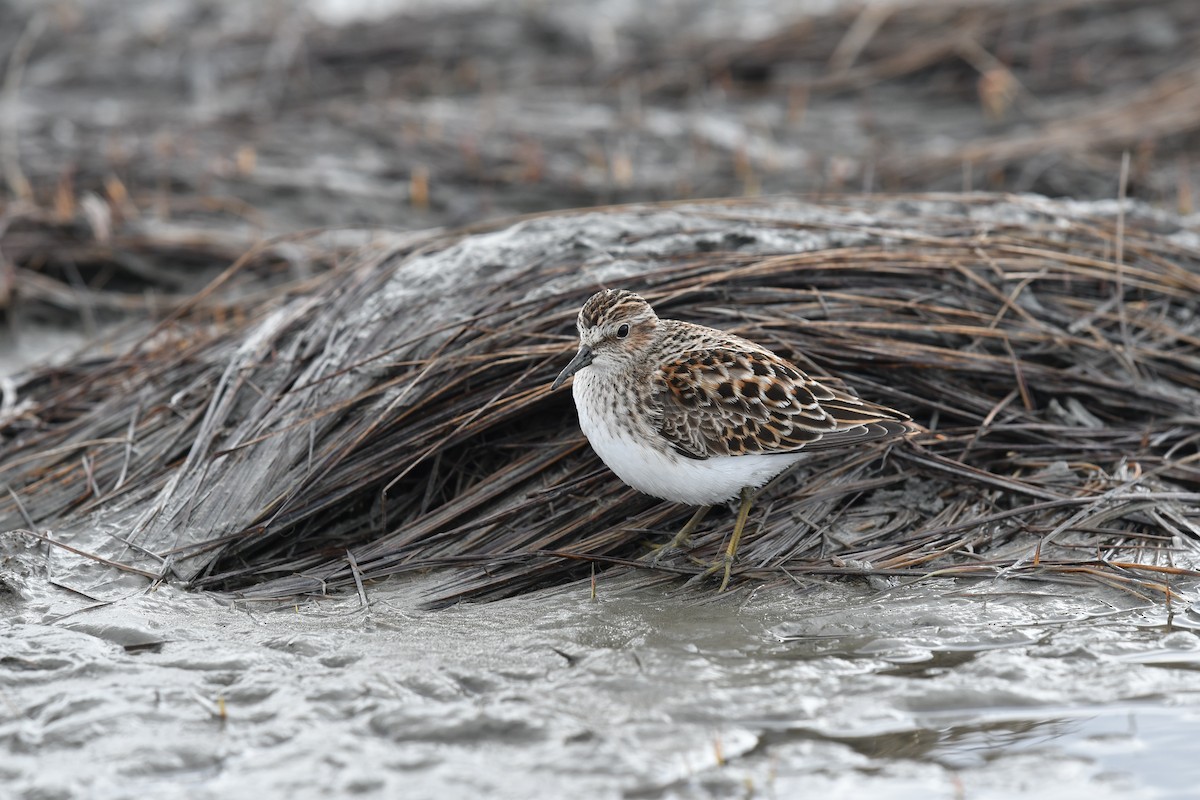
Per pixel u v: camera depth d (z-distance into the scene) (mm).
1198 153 20844
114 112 23344
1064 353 12758
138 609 10133
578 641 9695
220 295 17422
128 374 13695
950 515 11250
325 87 24422
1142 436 11938
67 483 11820
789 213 14219
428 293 12398
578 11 27500
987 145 21172
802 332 12273
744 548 10922
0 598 10258
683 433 10141
